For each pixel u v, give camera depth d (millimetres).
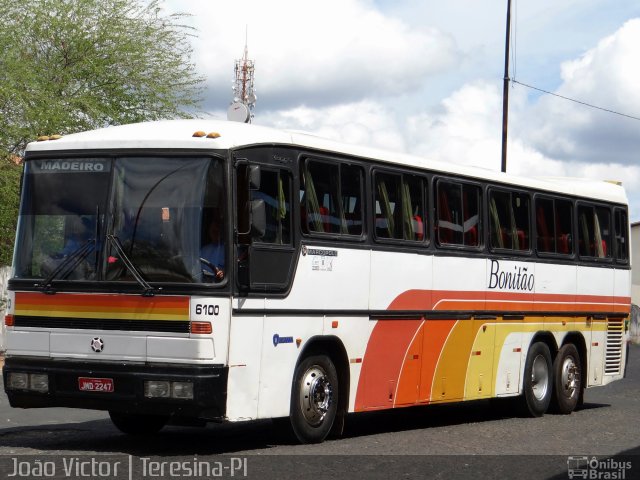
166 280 11555
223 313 11484
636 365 32938
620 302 20672
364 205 13984
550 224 18516
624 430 15734
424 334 15109
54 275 11953
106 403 11617
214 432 14305
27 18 30750
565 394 18656
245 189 11727
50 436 13562
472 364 16266
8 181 27625
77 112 30547
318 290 13008
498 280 16875
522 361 17609
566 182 19328
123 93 31844
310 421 12938
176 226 11656
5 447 12234
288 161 12695
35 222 12258
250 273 11906
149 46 32188
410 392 14844
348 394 13570
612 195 20500
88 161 12117
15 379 12094
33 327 12047
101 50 31672
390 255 14367
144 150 11914
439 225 15516
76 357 11805
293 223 12664
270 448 12383
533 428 15898
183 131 12039
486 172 16812
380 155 14359
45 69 30672
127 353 11578
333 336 13258
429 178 15367
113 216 11867
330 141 13523
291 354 12539
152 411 11461
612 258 20391
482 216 16578
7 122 28438
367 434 14617
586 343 19469
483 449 12977
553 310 18438
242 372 11742
